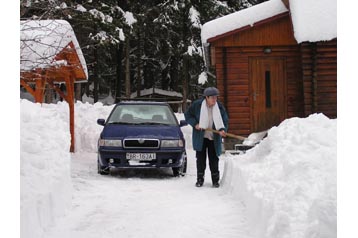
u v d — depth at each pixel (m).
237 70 13.18
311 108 12.36
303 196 4.08
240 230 4.73
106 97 35.53
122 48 30.14
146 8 27.56
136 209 5.68
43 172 5.16
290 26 13.02
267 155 6.08
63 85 28.11
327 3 12.00
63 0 8.16
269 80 13.18
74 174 8.57
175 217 5.24
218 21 13.05
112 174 8.84
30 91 8.90
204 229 4.76
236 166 6.53
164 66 32.44
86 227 4.82
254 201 4.94
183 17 25.31
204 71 24.77
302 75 12.46
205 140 7.43
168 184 7.66
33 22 7.97
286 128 6.11
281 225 3.83
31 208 4.25
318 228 3.21
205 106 7.36
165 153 8.37
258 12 12.90
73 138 12.63
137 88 32.19
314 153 4.97
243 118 13.13
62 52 8.66
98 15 20.64
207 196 6.52
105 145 8.45
